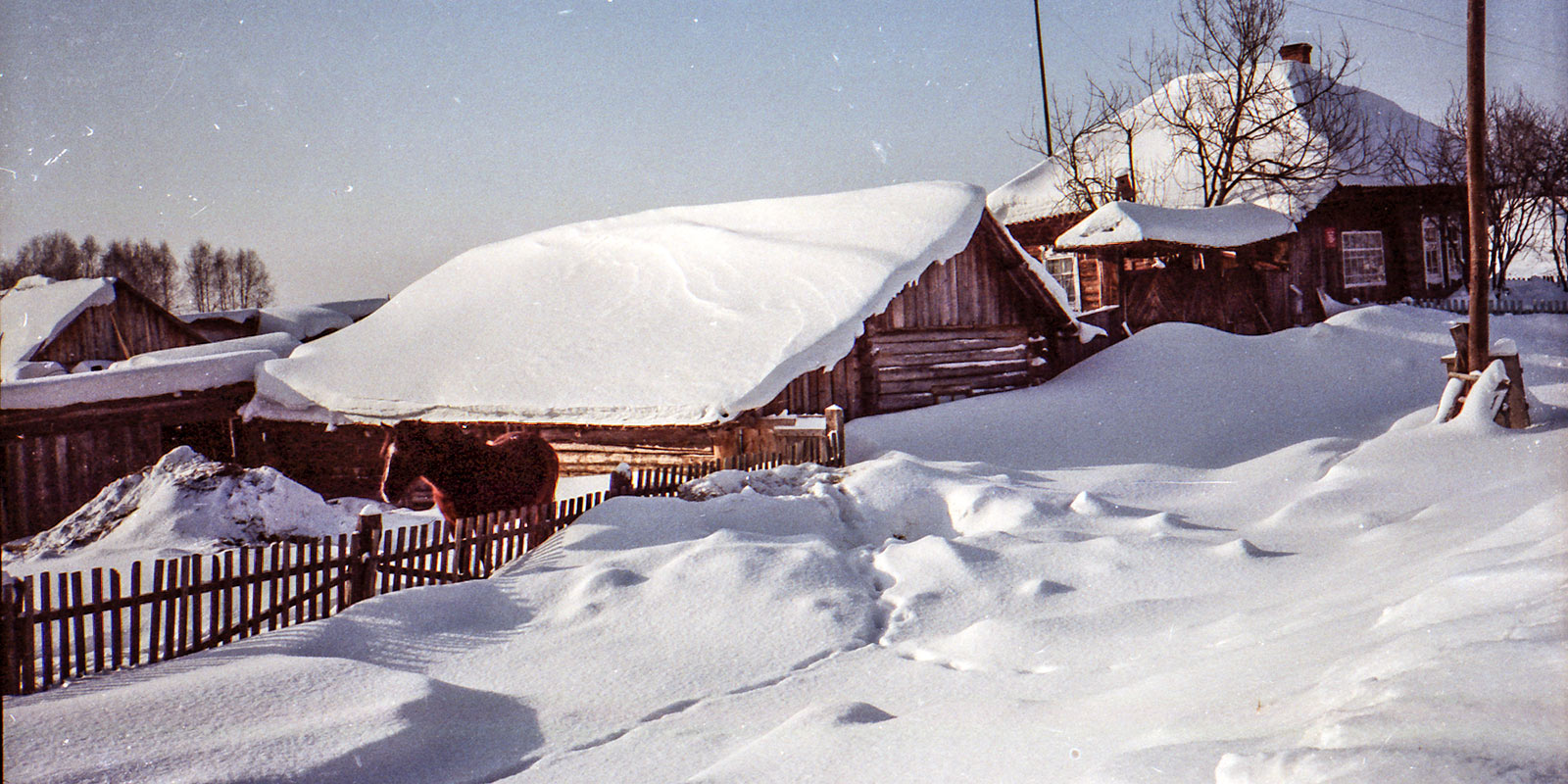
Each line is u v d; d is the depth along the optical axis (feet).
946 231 60.75
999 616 24.17
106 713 17.65
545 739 17.84
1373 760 7.80
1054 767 12.17
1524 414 42.39
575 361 59.52
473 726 18.37
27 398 58.03
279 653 22.11
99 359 95.96
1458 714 8.46
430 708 18.38
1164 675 15.89
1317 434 53.11
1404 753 7.73
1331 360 62.85
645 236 74.74
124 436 63.41
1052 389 63.10
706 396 49.01
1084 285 108.37
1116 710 14.25
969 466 44.80
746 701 19.47
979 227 64.49
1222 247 86.43
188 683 19.35
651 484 37.32
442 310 77.10
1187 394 60.23
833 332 53.01
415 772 16.31
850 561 29.86
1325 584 21.62
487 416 57.47
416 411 61.11
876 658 21.89
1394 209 104.53
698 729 17.79
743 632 23.65
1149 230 83.25
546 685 20.77
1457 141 107.45
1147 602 22.98
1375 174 105.40
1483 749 7.47
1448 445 39.24
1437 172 108.37
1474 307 44.68
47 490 58.70
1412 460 37.91
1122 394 60.70
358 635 23.41
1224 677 14.43
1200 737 11.30
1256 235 88.07
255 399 69.77
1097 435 55.21
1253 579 24.43
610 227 81.05
